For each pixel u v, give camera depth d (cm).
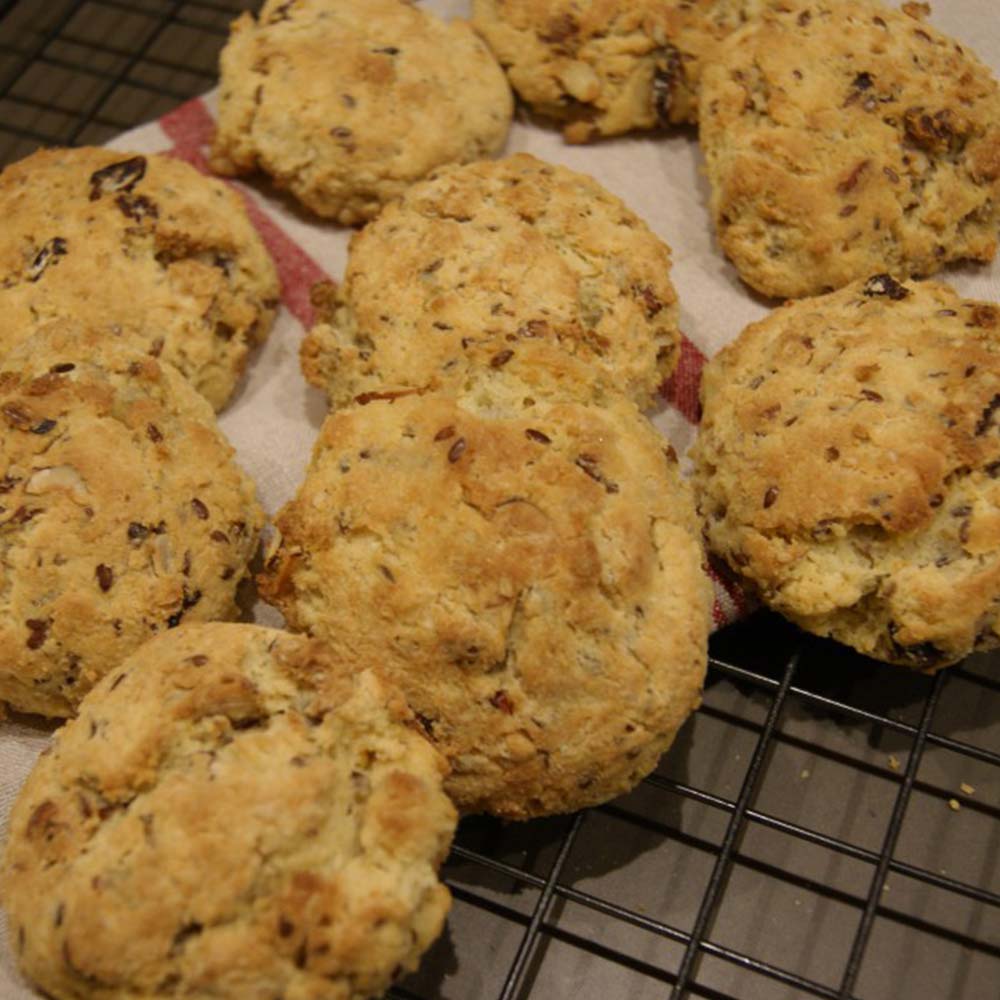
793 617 36
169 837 31
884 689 37
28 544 35
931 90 40
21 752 36
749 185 40
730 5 42
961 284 40
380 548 34
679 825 36
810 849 36
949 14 43
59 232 39
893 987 35
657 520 35
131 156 41
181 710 32
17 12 52
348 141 41
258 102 42
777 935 35
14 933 32
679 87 42
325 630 34
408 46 42
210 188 41
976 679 37
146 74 51
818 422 36
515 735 33
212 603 36
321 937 30
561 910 35
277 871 31
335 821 31
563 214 39
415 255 38
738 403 37
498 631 33
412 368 37
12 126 50
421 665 34
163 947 30
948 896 35
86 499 35
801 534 35
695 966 35
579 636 34
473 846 36
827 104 40
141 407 36
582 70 42
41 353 37
